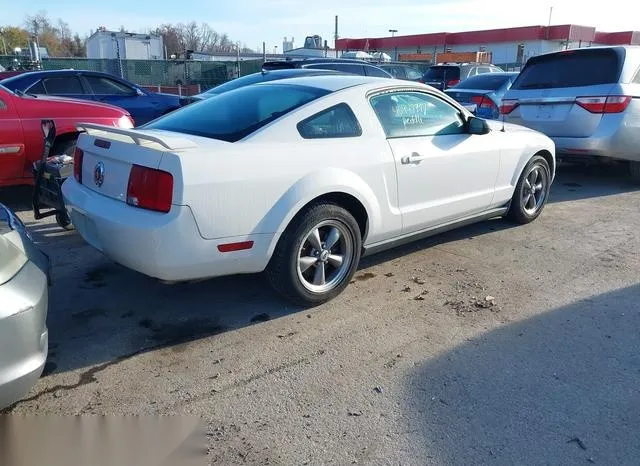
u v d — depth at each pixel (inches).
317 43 1547.7
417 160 168.9
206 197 125.0
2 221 110.2
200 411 108.9
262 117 147.7
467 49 2041.1
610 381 119.6
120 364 125.2
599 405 111.4
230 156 130.3
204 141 135.1
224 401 112.0
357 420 106.4
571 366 125.3
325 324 144.9
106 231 132.3
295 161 140.3
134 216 126.6
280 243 142.2
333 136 152.2
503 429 104.2
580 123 286.4
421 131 175.3
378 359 128.0
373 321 146.7
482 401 112.3
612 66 280.7
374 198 158.2
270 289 164.9
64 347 132.2
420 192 173.0
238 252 133.2
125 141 135.4
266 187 134.3
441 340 136.8
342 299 160.1
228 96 169.6
